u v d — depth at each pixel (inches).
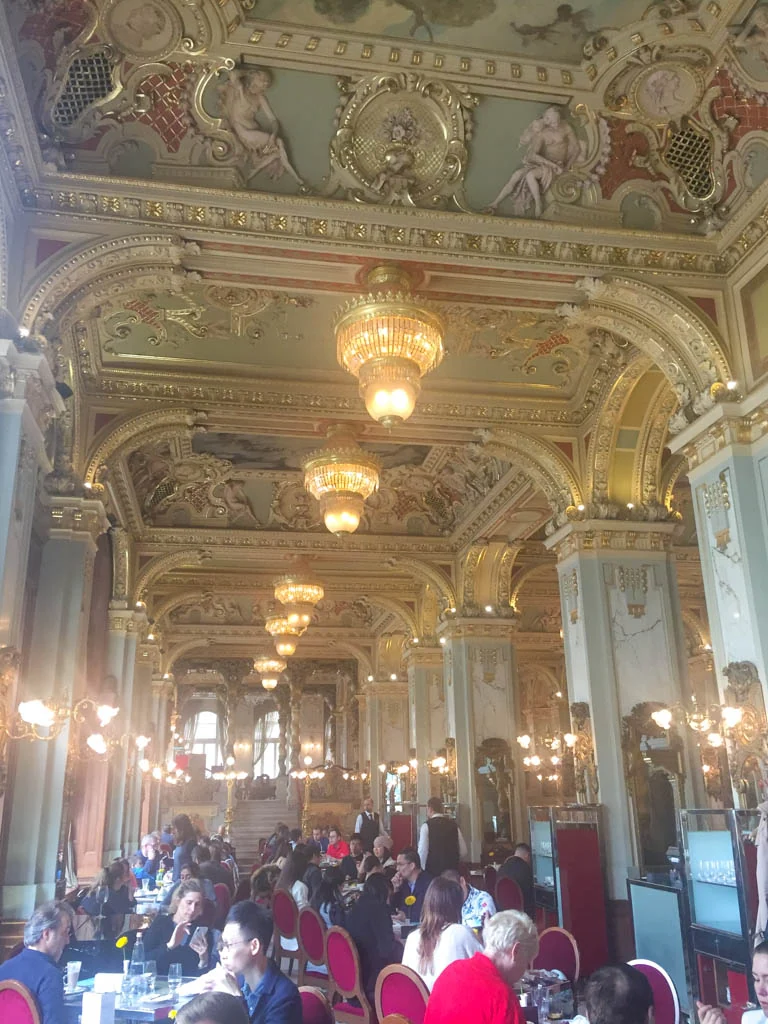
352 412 480.7
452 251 324.5
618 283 338.0
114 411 457.1
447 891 209.8
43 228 297.3
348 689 1520.7
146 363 455.5
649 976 197.8
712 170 332.2
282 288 344.2
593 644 460.8
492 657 704.4
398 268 331.6
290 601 619.2
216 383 465.7
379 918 293.0
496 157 320.5
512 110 310.8
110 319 415.8
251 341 440.5
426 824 464.8
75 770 408.5
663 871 421.7
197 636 1053.2
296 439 581.6
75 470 431.2
